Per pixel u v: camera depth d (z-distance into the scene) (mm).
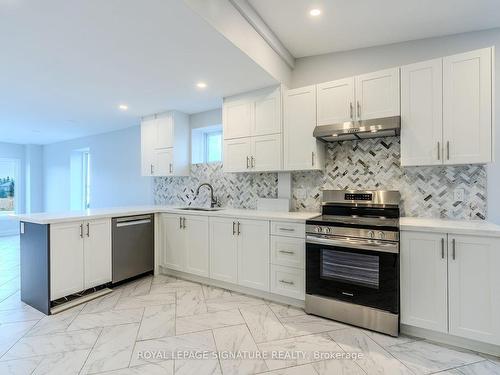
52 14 1766
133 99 3508
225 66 2555
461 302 1953
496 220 2350
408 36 2648
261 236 2789
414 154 2352
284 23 2490
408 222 2254
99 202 5738
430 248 2049
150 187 4844
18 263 4090
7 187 6906
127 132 5195
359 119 2576
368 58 2893
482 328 1893
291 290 2619
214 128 4172
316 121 2807
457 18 2342
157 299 2797
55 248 2537
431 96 2287
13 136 6039
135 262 3330
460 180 2457
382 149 2773
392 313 2105
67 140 6512
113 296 2873
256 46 2482
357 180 2895
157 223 3607
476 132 2141
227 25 2076
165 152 4098
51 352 1892
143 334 2129
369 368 1742
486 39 2445
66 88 3088
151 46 2188
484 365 1778
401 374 1687
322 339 2068
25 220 2637
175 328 2221
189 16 1814
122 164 5297
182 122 4141
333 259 2391
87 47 2188
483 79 2119
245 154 3252
